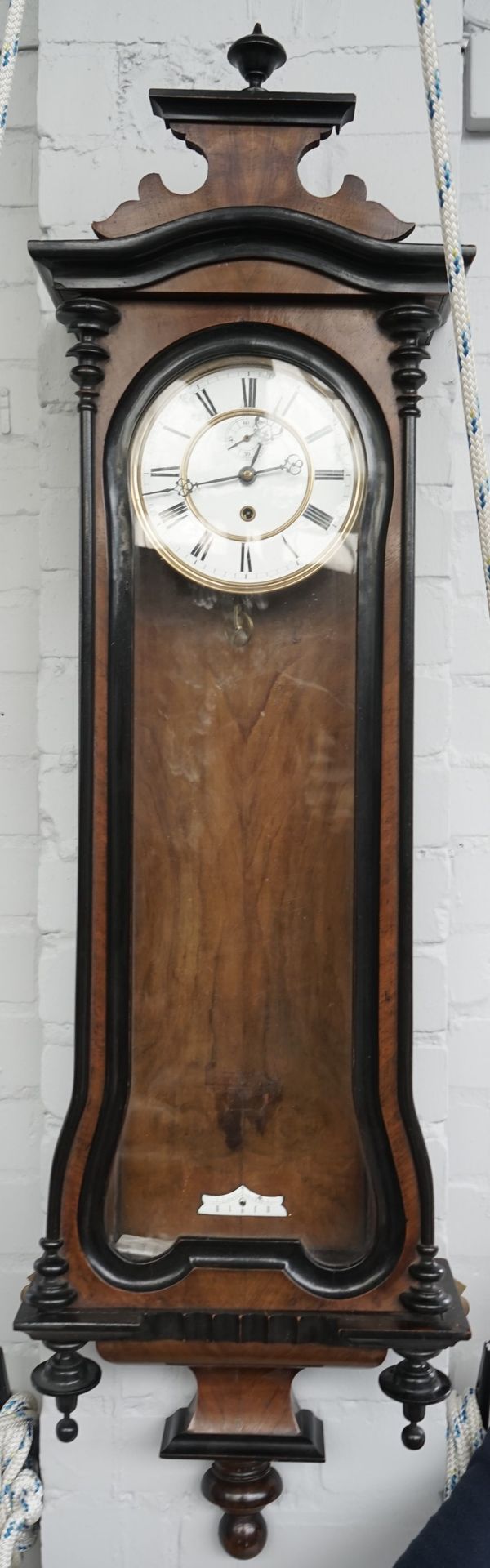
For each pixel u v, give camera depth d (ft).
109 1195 3.29
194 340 3.14
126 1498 3.84
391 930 3.19
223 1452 3.49
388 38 3.62
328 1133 3.32
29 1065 4.26
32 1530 3.94
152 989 3.34
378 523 3.17
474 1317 4.31
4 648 4.14
